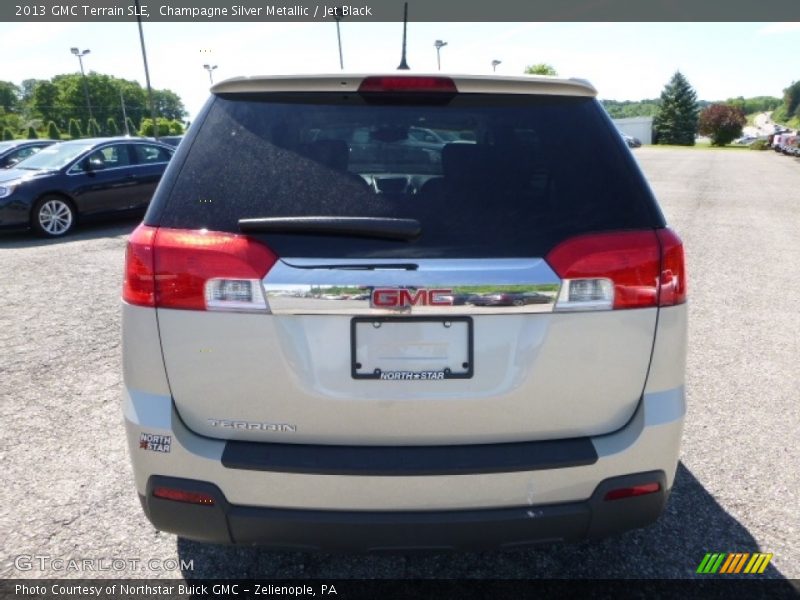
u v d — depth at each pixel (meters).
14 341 5.07
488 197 2.00
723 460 3.36
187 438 2.01
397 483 1.95
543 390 1.99
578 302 1.96
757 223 12.10
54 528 2.78
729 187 20.02
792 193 18.45
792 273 7.84
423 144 2.09
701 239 10.15
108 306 6.03
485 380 1.97
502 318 1.94
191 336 1.97
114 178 10.78
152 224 2.01
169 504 2.04
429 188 2.00
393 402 1.96
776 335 5.43
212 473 1.99
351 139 2.09
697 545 2.70
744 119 83.12
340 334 1.94
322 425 1.98
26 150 15.10
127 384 2.05
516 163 2.06
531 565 2.59
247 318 1.93
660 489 2.10
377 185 2.08
